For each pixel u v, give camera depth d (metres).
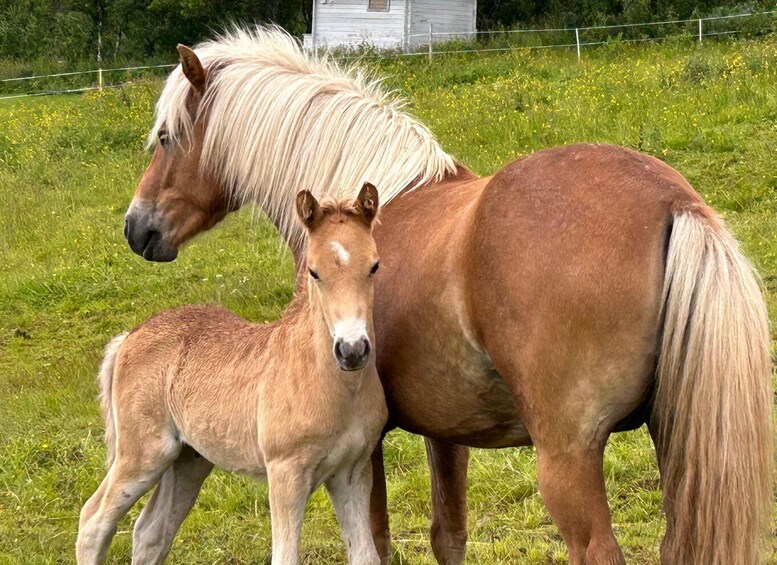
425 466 5.86
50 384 7.77
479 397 3.31
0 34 30.81
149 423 4.38
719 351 2.72
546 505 3.02
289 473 3.71
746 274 2.79
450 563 4.07
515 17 27.84
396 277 3.50
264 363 3.94
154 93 17.81
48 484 6.08
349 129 4.17
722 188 9.60
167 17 30.33
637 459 5.48
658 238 2.87
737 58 14.15
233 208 4.67
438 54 20.73
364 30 24.20
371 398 3.63
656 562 4.56
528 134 12.28
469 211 3.28
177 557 5.11
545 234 2.99
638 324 2.86
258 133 4.38
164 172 4.66
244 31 4.93
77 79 25.34
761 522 2.73
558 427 2.96
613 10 24.53
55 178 13.79
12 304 9.99
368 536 3.82
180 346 4.39
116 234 11.45
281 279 9.23
